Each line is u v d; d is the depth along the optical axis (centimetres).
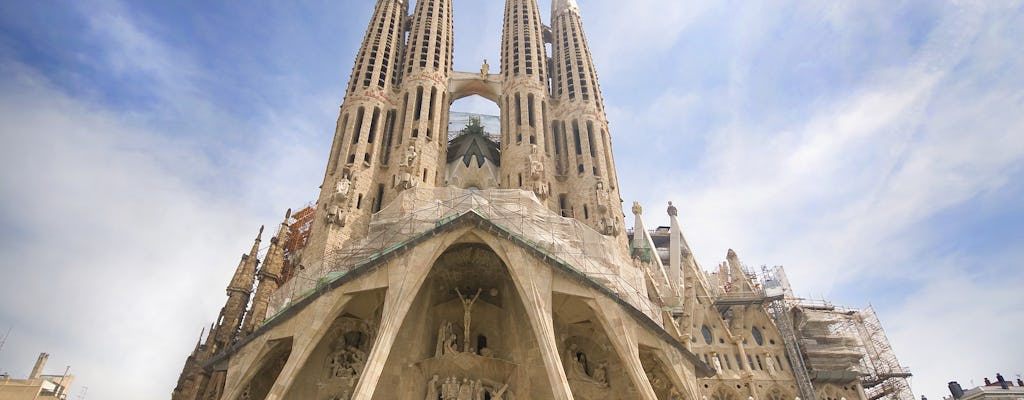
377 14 6172
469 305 3859
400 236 3778
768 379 5184
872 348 6119
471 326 3938
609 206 4791
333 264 3812
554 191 5044
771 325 5603
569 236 4122
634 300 3972
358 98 5222
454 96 6066
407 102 5359
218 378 4550
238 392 3331
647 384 3219
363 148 4828
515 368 3678
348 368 3606
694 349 5200
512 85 5716
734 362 5212
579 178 5072
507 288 4038
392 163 4944
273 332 3478
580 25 6581
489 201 3981
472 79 6022
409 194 4256
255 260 5850
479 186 5350
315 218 4478
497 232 3575
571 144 5353
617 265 4225
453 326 3897
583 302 3672
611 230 4634
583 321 3888
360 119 5138
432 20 6175
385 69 5656
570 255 3822
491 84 6072
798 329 5881
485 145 5788
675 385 3522
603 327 3509
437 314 3941
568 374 3753
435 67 5809
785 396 5131
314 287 3656
